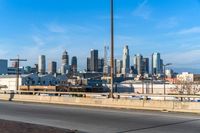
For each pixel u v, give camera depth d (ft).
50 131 48.21
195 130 54.90
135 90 348.38
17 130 48.03
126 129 56.24
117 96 115.55
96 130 55.26
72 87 323.98
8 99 148.36
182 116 77.92
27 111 91.35
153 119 71.51
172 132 52.70
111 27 111.45
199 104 86.79
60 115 80.59
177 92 301.02
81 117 75.92
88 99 114.62
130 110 95.20
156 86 329.93
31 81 448.24
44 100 132.05
